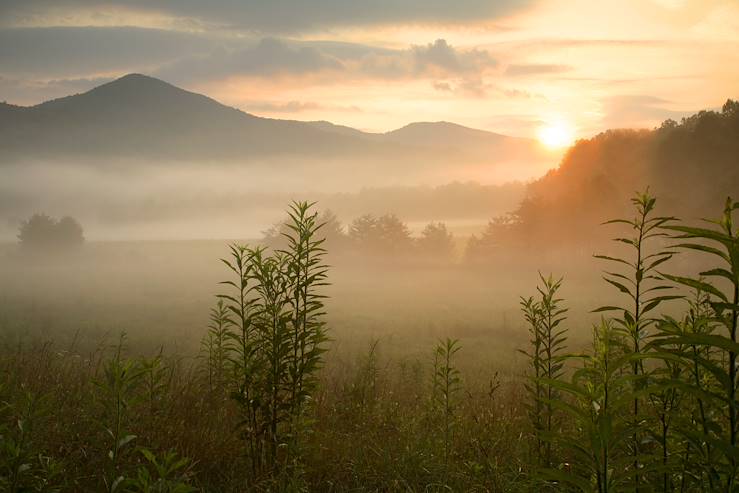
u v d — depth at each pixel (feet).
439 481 15.21
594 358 8.28
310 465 16.03
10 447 11.31
